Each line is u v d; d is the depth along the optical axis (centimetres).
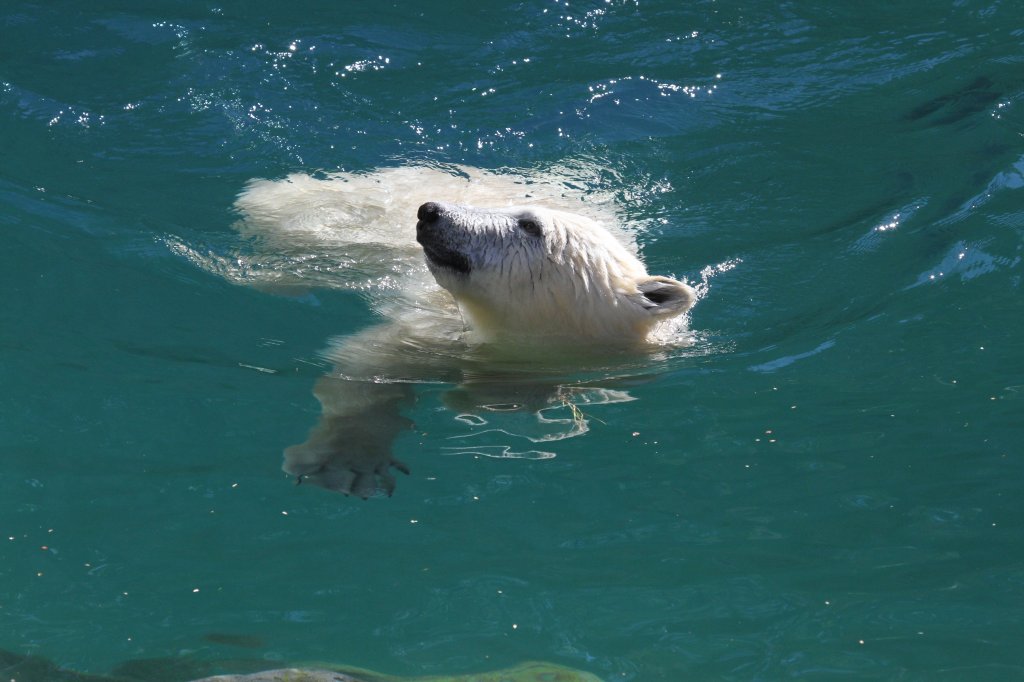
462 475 1052
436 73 1958
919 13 2239
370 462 1044
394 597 891
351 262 1464
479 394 1202
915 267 1405
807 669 808
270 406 1150
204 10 2112
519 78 1950
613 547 951
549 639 847
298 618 866
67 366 1189
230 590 897
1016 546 930
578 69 1980
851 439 1091
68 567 917
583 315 1303
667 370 1247
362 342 1295
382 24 2086
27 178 1561
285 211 1555
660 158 1739
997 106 1841
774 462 1062
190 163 1659
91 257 1396
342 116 1814
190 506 998
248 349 1255
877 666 807
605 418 1151
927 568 911
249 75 1892
